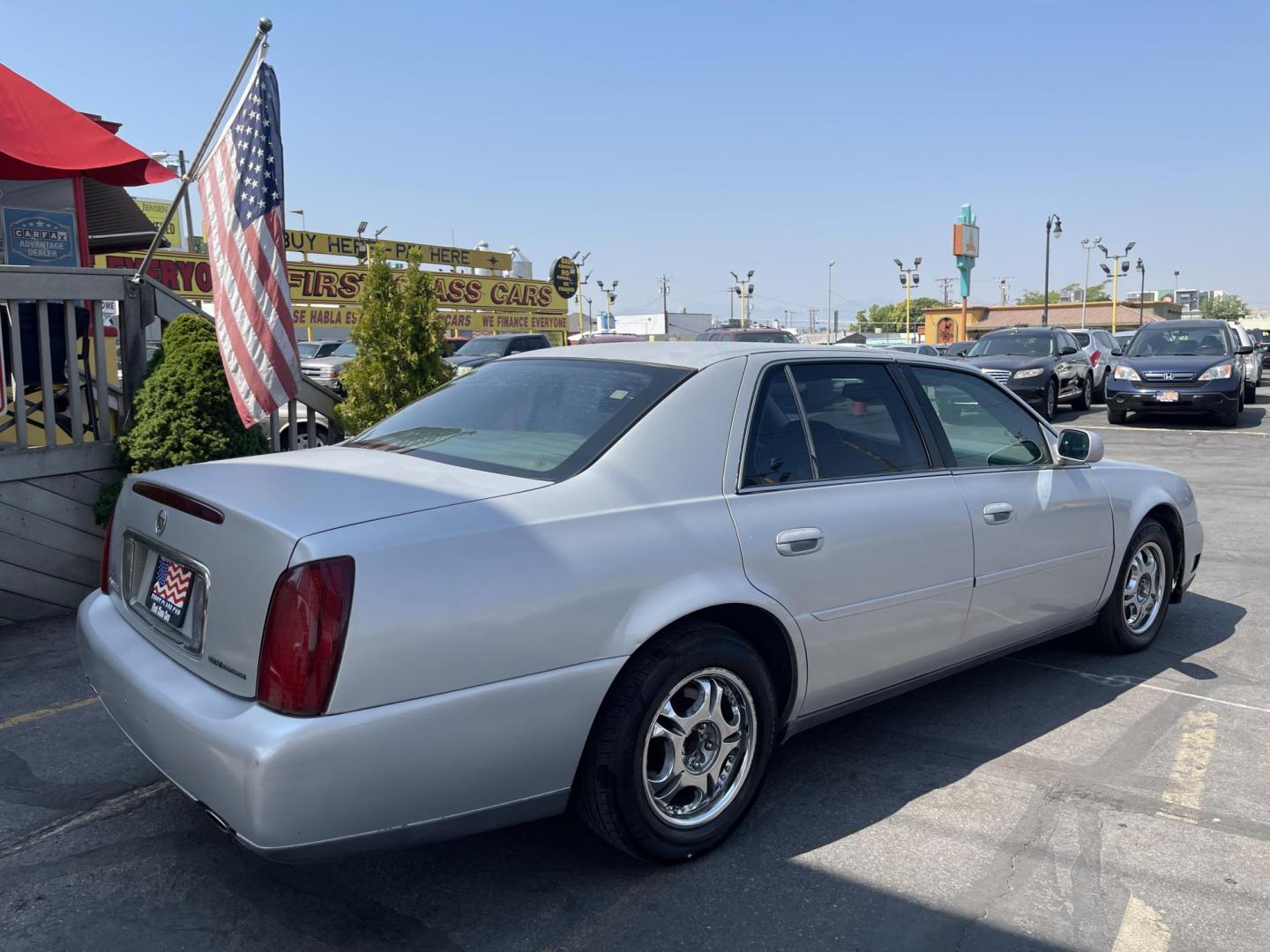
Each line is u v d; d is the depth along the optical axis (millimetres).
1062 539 4430
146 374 6105
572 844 3264
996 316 87438
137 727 2797
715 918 2850
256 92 5465
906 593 3674
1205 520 8859
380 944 2723
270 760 2355
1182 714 4391
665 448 3158
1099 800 3578
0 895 2951
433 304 8219
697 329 69312
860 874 3082
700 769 3133
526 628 2682
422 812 2576
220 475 3090
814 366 3693
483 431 3398
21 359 5730
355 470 3090
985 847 3248
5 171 7660
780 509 3312
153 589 3029
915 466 3879
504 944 2723
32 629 5465
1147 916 2869
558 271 44281
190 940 2740
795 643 3320
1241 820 3438
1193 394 16328
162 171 7980
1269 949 2719
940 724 4285
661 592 2943
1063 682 4785
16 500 5496
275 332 5551
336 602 2434
